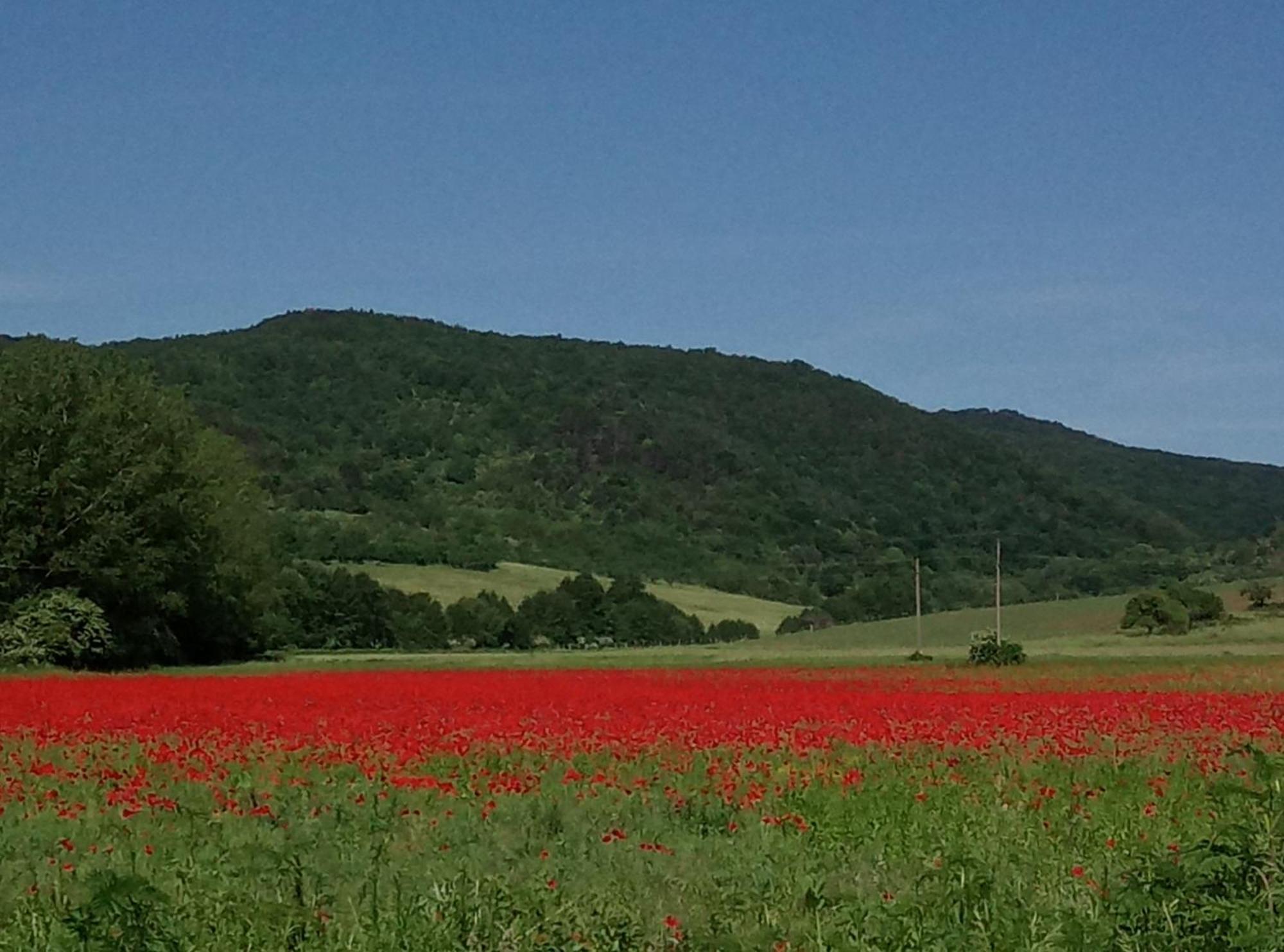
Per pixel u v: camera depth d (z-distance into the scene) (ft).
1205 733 83.82
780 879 42.47
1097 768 69.31
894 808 56.85
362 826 53.11
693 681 141.69
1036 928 33.45
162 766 70.33
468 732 82.48
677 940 34.96
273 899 38.06
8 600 217.97
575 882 42.19
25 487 214.69
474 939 34.55
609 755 74.23
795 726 86.69
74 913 34.37
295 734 82.84
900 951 33.32
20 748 78.95
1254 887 33.30
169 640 238.27
